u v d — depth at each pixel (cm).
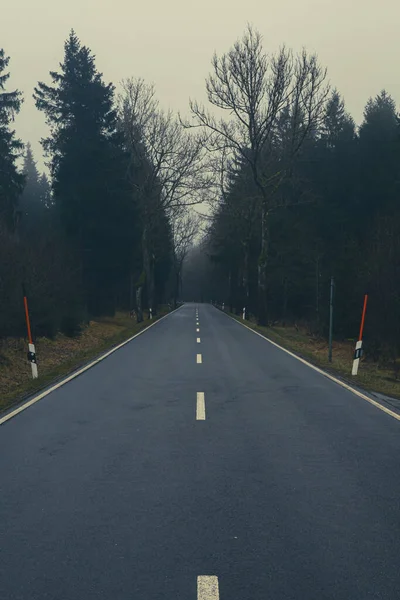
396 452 745
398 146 5700
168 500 560
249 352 2064
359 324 3173
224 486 603
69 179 4488
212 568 417
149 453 736
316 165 6191
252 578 402
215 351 2095
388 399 1167
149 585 392
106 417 962
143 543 460
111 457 717
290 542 462
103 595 379
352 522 505
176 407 1048
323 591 385
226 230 6594
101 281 4784
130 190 4703
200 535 476
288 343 2512
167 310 7681
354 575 407
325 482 618
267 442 793
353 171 5997
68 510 534
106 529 489
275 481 621
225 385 1312
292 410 1027
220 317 5147
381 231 3078
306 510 534
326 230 5425
